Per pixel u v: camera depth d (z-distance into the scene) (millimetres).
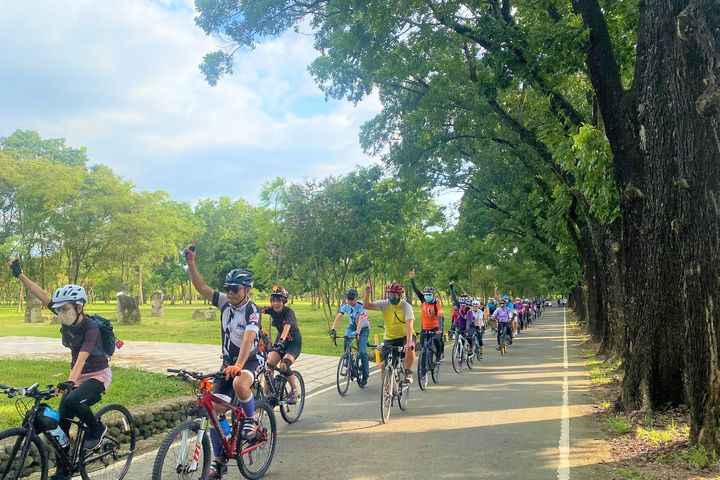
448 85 17359
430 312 11898
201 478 4727
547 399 9844
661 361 7855
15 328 27031
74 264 48312
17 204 42562
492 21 11609
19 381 9641
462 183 26656
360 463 5965
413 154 20453
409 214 37188
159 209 53188
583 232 23828
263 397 7449
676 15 6785
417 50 14539
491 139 19344
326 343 20812
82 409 5004
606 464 5902
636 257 8383
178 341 20156
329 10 13930
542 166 18953
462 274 44938
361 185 30531
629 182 8422
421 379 11008
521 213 26734
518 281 56812
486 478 5445
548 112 15344
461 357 14148
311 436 7188
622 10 10805
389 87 18734
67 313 5031
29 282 5508
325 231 29391
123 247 46312
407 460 6070
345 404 9477
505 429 7539
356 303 11258
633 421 7648
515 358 17297
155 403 7793
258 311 5383
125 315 32656
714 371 5863
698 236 6004
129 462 5676
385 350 8742
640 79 8211
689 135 6105
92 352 5160
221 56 12844
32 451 4707
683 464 5730
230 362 5395
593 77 8734
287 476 5539
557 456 6211
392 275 39719
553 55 10352
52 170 41562
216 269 74625
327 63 17438
